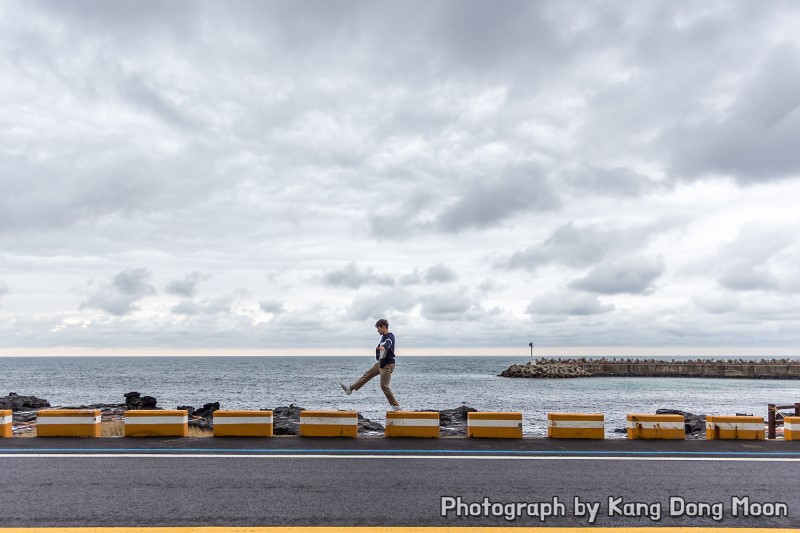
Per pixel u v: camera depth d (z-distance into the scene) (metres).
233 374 120.12
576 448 10.53
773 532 6.24
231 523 6.23
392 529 6.12
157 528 6.06
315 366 194.00
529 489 7.69
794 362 112.56
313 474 8.37
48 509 6.67
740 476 8.52
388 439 11.31
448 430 18.34
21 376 113.12
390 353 12.17
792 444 11.21
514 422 11.50
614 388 74.31
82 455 9.62
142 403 33.28
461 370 147.12
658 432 11.58
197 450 10.05
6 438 11.26
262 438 11.32
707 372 110.25
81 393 62.28
